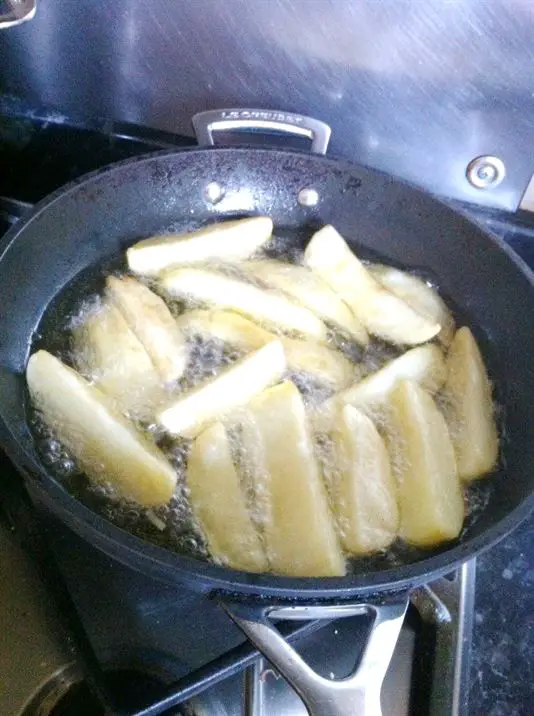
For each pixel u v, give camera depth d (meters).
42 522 0.38
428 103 0.45
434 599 0.36
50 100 0.50
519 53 0.41
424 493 0.35
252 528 0.34
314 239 0.44
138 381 0.39
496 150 0.46
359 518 0.35
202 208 0.47
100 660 0.35
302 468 0.35
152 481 0.35
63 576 0.37
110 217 0.44
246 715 0.33
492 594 0.39
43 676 0.34
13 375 0.38
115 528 0.28
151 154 0.43
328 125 0.48
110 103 0.49
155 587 0.37
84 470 0.35
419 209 0.44
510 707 0.35
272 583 0.27
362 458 0.36
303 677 0.27
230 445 0.37
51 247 0.42
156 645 0.35
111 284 0.43
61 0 0.44
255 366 0.39
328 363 0.41
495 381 0.42
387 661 0.28
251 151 0.44
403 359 0.41
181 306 0.43
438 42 0.42
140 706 0.32
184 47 0.45
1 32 0.46
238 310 0.43
